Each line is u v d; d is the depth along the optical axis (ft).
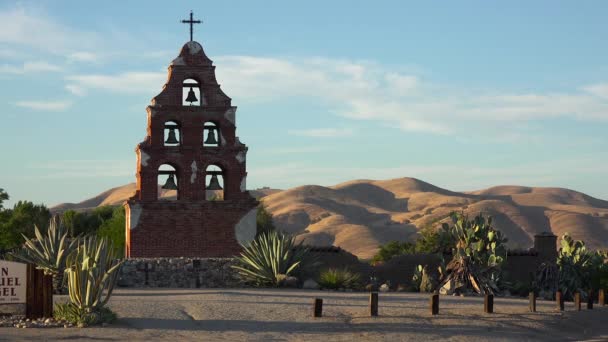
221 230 154.30
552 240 164.04
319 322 99.91
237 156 156.04
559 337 101.96
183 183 154.30
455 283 141.59
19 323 91.91
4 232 288.92
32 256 127.75
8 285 94.38
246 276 145.18
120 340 84.84
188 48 157.07
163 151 153.89
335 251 153.89
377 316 104.63
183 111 155.02
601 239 616.39
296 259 148.46
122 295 121.90
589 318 115.24
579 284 157.07
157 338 87.10
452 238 151.12
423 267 152.35
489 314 109.50
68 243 129.90
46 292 95.50
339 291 139.85
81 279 94.43
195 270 144.66
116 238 224.53
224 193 156.25
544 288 154.71
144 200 152.15
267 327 96.32
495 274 146.61
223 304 111.14
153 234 151.84
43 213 307.37
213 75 157.17
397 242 329.31
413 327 99.30
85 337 85.30
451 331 98.73
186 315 101.76
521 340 97.66
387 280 152.35
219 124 156.35
